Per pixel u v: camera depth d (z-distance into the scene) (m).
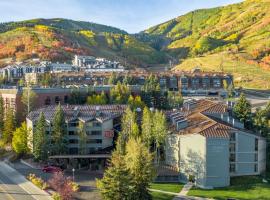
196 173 122.12
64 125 145.38
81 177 127.12
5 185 119.19
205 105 163.88
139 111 169.75
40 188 116.25
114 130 157.00
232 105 177.38
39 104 185.88
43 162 142.88
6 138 166.00
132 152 104.94
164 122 136.38
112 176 97.62
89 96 195.62
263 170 131.88
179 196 110.81
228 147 120.62
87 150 151.38
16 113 180.75
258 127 149.38
